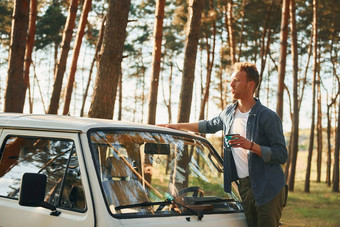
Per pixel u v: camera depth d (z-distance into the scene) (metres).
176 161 3.80
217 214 3.64
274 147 3.74
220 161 4.24
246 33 33.03
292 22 23.12
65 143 3.40
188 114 9.27
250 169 3.77
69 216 3.13
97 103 7.36
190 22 9.34
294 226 13.18
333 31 31.41
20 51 9.61
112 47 7.40
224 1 27.91
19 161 3.67
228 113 4.09
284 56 18.00
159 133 3.87
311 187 33.41
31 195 2.98
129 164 3.43
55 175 3.37
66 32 13.54
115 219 3.03
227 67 37.09
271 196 3.71
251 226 3.79
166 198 3.46
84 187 3.13
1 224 3.53
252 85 3.95
